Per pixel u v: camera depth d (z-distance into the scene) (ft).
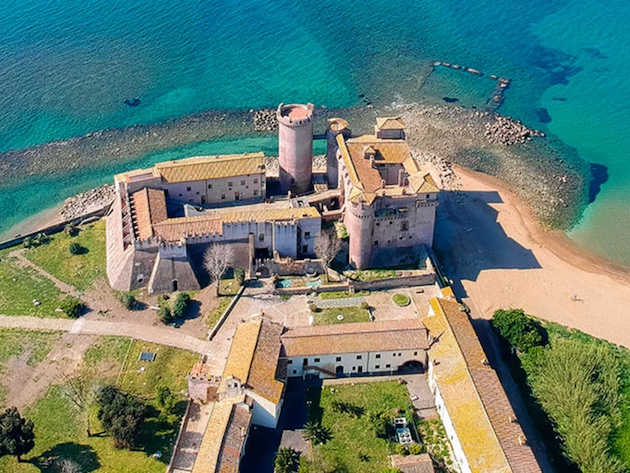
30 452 396.16
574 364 440.45
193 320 481.87
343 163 555.69
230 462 365.81
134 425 388.98
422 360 445.37
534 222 622.95
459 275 548.31
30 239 563.48
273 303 495.00
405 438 401.29
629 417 427.74
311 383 437.99
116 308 493.77
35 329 478.18
